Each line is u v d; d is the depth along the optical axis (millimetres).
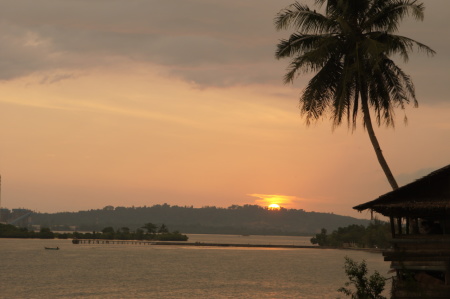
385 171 36031
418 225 34500
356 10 36781
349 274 31141
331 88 37094
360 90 35625
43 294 90125
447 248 28859
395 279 30984
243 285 107062
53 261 170625
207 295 90938
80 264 160250
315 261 192375
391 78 37156
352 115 37062
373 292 30375
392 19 36219
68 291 94188
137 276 124000
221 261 187625
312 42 37531
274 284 109000
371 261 183750
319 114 37219
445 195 29391
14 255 196875
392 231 30562
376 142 36281
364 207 30406
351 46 36344
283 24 37375
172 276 125312
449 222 30328
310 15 37188
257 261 190125
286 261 191750
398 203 29734
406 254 29359
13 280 111312
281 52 37781
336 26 37125
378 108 37219
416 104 36906
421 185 29766
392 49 35875
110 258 192250
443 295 28453
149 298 86500
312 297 88812
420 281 30281
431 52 35469
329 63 36688
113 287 100938
